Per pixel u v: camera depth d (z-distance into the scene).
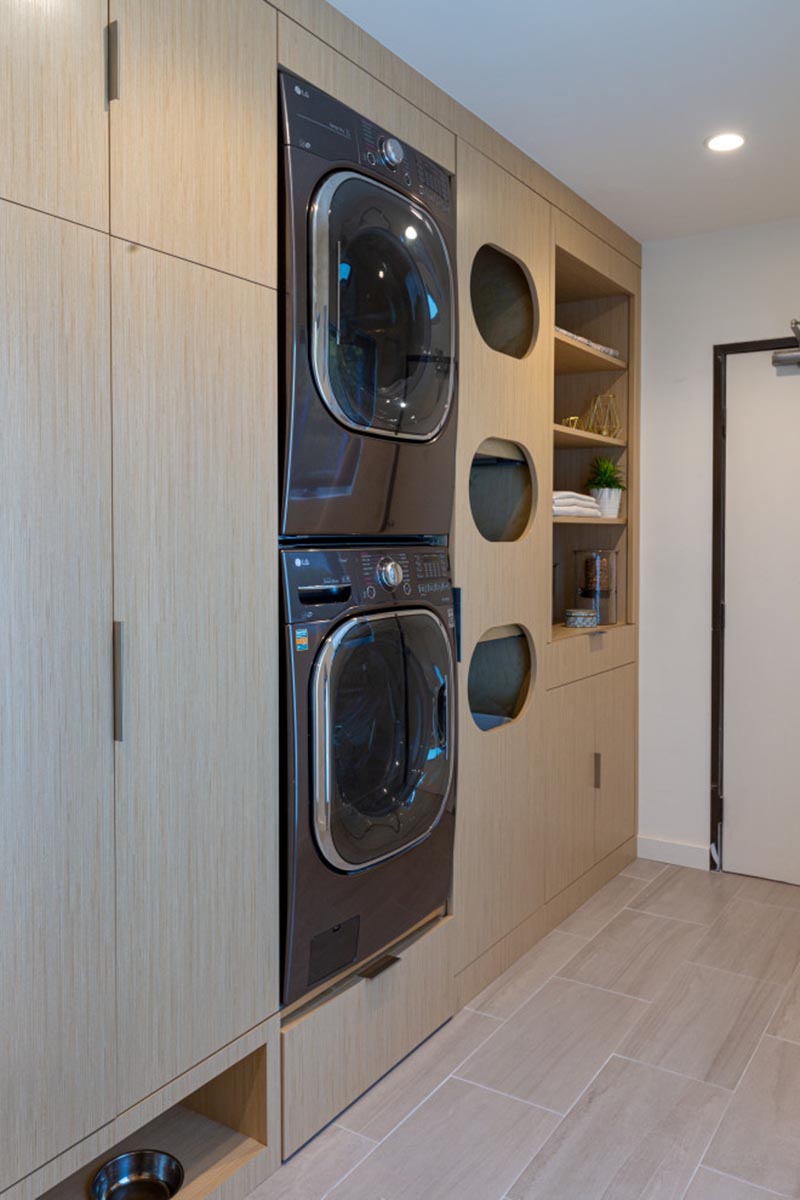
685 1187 1.87
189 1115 2.00
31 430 1.41
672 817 3.75
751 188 3.09
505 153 2.67
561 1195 1.84
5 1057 1.40
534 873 2.96
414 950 2.34
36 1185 1.46
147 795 1.62
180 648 1.67
